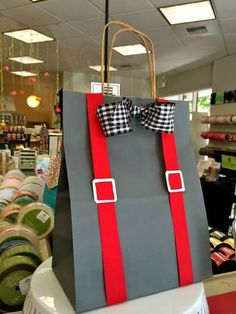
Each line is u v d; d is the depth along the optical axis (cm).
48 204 139
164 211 81
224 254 111
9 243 107
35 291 78
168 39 561
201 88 774
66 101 76
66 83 924
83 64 811
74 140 76
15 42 623
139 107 82
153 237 79
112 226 74
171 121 83
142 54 677
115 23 95
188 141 91
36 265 98
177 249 81
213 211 246
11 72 955
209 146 605
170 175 84
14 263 94
